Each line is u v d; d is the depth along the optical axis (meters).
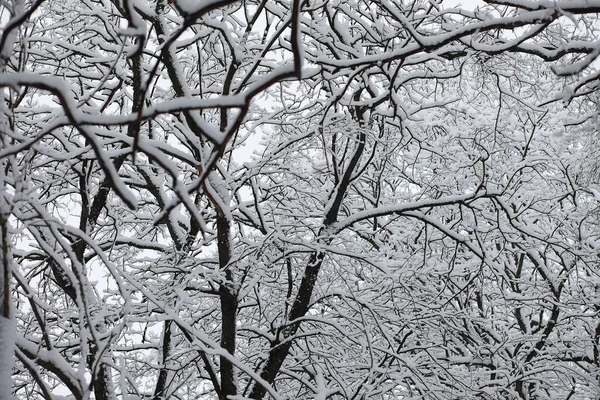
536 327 12.09
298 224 8.82
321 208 10.38
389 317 8.82
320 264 8.48
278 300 9.30
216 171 7.23
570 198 12.47
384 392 9.02
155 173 8.90
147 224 10.48
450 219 11.85
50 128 2.16
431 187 11.09
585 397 11.98
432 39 4.02
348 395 8.48
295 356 8.87
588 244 11.19
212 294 7.73
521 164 10.47
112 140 6.54
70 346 8.05
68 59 9.27
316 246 8.13
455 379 8.79
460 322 9.97
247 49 8.79
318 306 10.62
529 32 4.08
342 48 7.95
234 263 7.56
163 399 7.95
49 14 9.51
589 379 10.36
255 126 9.05
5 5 2.56
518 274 12.41
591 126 4.88
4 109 2.66
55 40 8.30
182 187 2.00
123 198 1.95
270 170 8.79
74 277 2.82
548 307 11.09
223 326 7.68
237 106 1.91
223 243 7.33
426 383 8.20
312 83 9.32
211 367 7.68
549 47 7.88
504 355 11.33
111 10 9.12
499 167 12.16
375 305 8.77
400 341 9.36
